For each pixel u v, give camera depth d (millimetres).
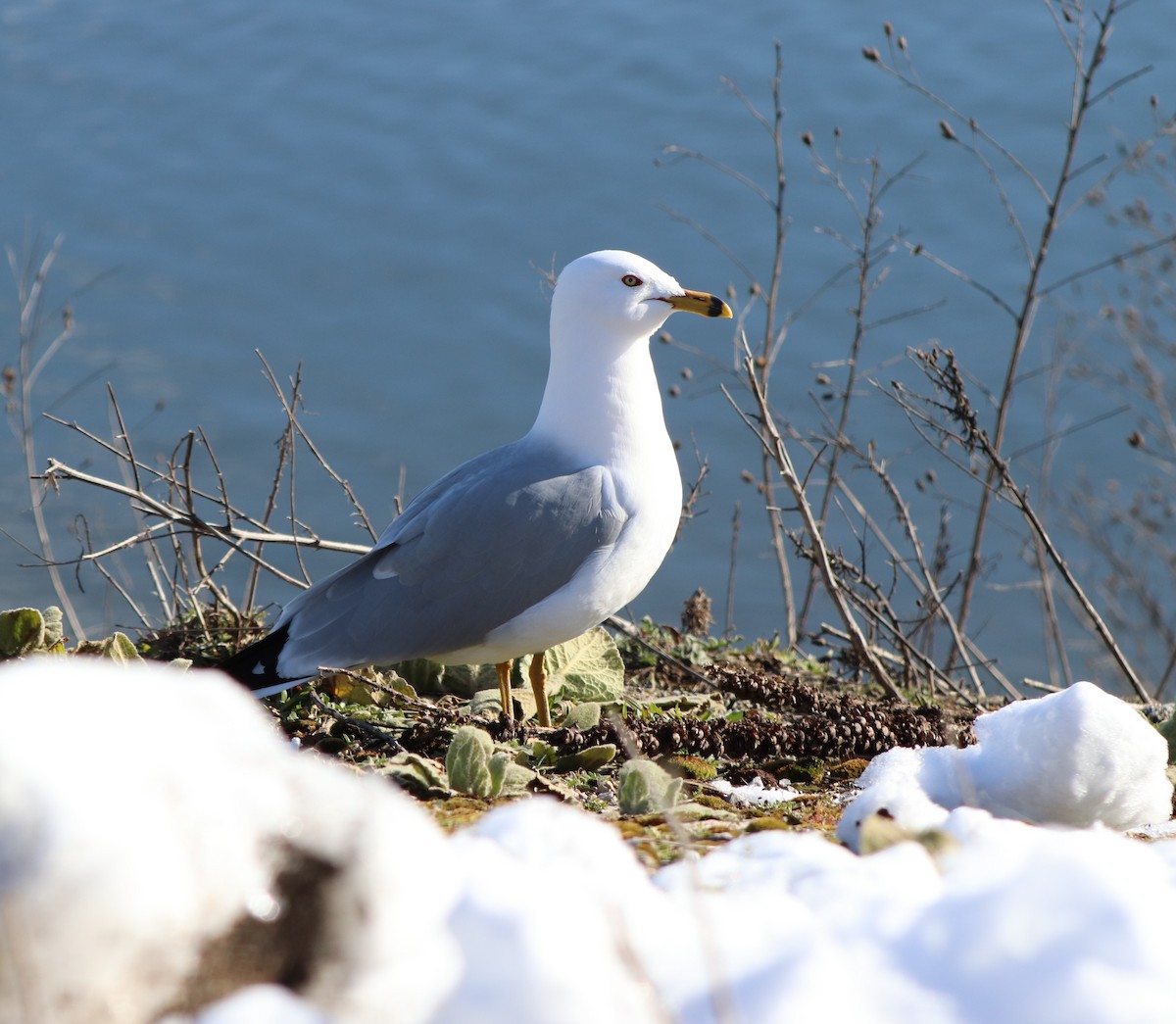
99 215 21672
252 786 2643
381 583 7258
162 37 25766
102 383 18906
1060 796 4934
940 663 14312
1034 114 20781
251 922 2588
